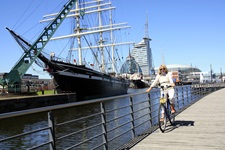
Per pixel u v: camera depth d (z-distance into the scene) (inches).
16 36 1572.3
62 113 1120.8
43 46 1638.8
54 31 1694.1
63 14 1838.1
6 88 1599.4
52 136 188.7
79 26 2241.6
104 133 270.4
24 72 1608.0
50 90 2094.0
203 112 547.8
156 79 376.5
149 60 7003.0
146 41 6978.4
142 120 863.7
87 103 225.5
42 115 938.1
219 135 330.3
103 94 2000.5
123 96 312.2
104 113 268.7
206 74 5324.8
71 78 1636.3
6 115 143.9
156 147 283.3
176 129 375.6
